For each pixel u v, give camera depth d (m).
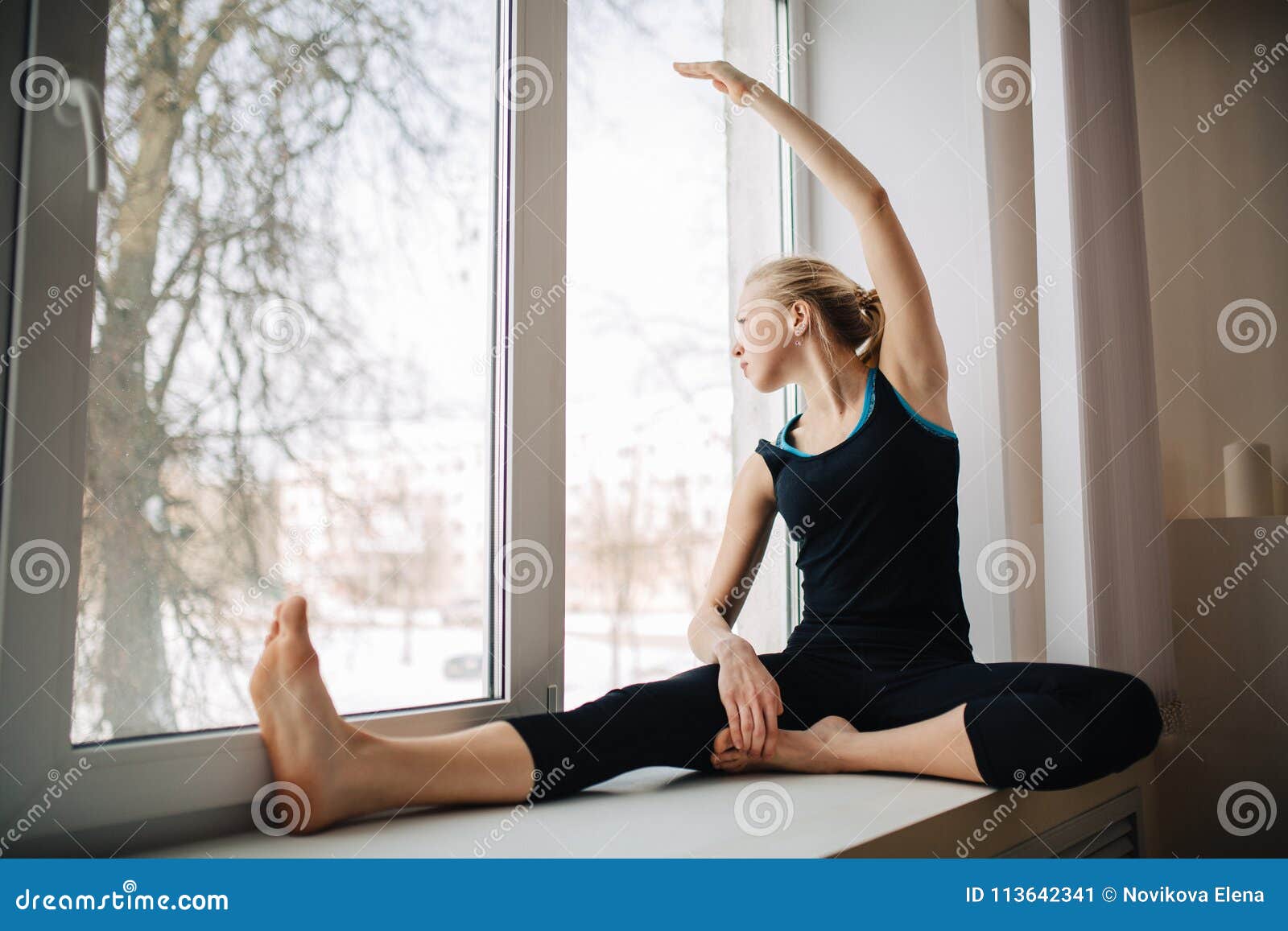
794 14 1.85
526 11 1.21
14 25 0.76
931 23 1.76
